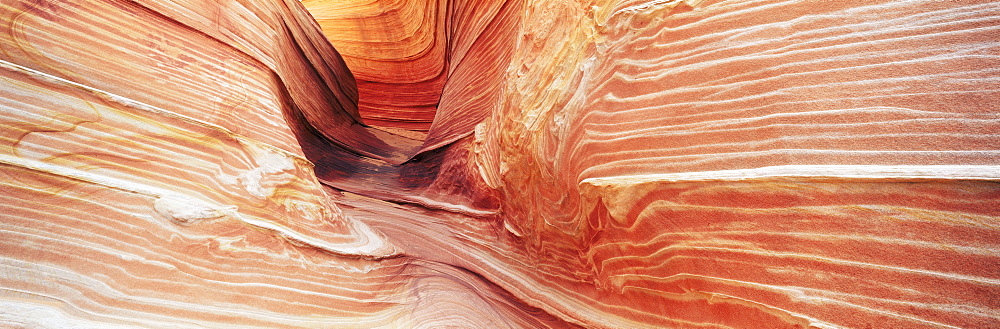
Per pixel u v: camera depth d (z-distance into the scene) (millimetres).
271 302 2859
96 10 2910
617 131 2959
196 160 2990
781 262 2035
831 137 1943
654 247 2725
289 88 5434
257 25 4602
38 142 2344
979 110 1646
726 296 2297
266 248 3021
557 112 3688
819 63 2088
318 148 6562
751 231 2148
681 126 2551
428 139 7254
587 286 3604
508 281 4285
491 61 6328
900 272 1709
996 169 1537
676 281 2611
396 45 10312
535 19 4453
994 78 1651
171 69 3242
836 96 1987
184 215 2660
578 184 3312
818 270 1917
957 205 1607
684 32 2711
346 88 8133
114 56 2910
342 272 3441
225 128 3293
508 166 4520
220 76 3625
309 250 3295
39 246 2191
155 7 3283
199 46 3578
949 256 1613
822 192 1911
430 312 3592
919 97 1786
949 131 1683
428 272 4219
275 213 3311
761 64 2277
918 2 1928
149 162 2748
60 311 2094
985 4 1768
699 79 2531
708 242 2355
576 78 3553
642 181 2645
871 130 1854
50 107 2430
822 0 2182
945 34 1812
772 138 2125
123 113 2730
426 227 5129
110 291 2295
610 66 3201
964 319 1562
